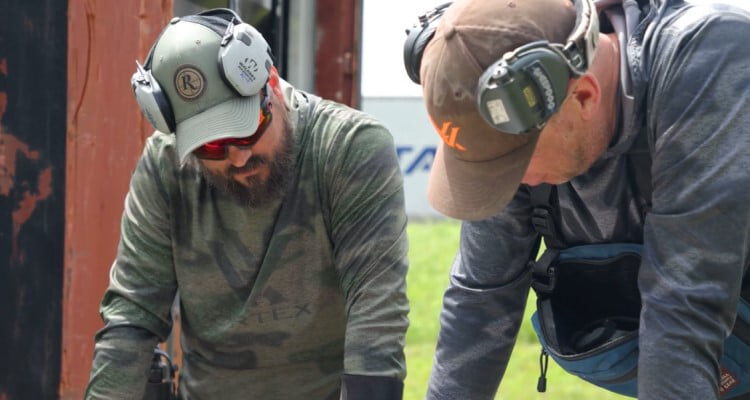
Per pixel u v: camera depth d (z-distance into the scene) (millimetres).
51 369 3297
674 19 1947
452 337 2320
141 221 2379
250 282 2377
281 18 4625
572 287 2258
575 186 2109
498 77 1733
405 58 1988
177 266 2398
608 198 2088
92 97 3330
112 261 3346
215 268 2377
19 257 3268
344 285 2326
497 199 1890
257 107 2164
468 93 1816
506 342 2307
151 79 2150
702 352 1860
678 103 1876
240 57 2123
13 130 3266
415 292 14633
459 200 1920
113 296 2404
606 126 1973
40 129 3283
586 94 1909
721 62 1860
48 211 3293
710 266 1852
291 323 2391
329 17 4789
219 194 2338
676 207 1876
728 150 1837
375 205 2297
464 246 2309
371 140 2320
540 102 1757
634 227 2111
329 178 2312
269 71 2207
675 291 1865
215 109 2127
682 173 1868
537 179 2004
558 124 1899
